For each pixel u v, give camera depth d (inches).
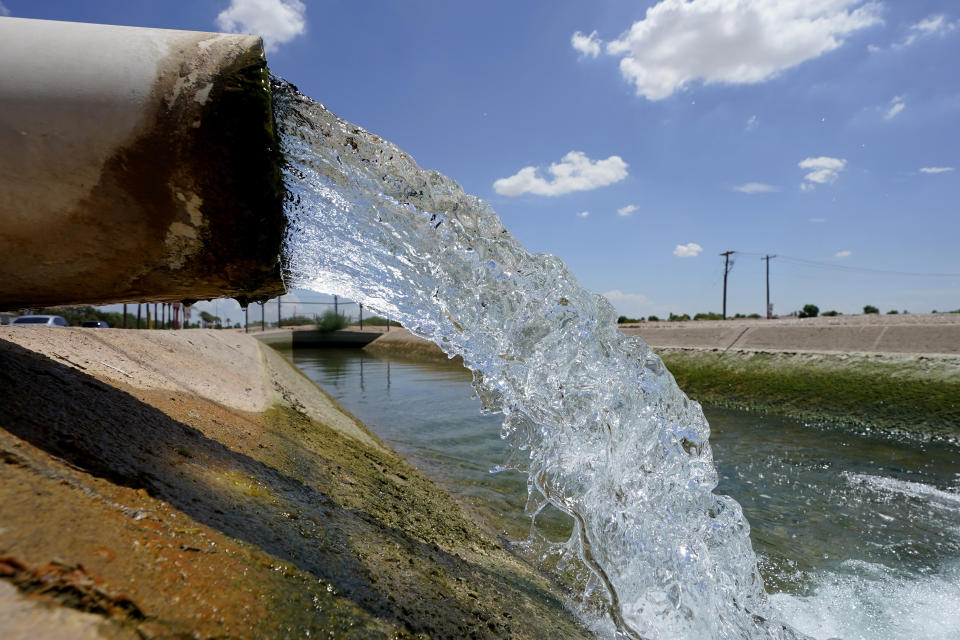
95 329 208.2
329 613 78.6
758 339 724.0
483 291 141.1
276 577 79.3
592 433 145.8
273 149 94.7
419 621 92.0
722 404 525.7
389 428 368.5
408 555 120.0
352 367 849.5
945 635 151.9
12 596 49.6
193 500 90.3
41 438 82.2
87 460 83.8
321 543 101.6
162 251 97.2
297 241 115.2
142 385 160.7
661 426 151.6
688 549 146.2
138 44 90.6
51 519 62.4
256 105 91.0
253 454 141.2
